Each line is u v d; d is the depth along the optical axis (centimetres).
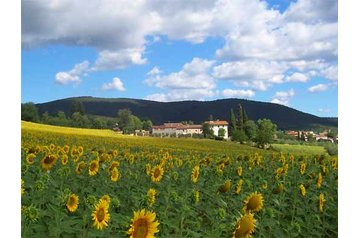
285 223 830
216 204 855
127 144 3036
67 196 586
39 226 540
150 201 708
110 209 645
